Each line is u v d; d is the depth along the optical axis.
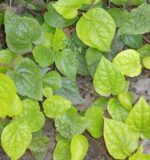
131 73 0.51
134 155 0.46
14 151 0.45
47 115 0.48
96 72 0.50
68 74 0.51
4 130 0.46
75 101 0.51
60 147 0.48
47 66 0.51
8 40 0.49
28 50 0.50
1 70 0.49
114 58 0.51
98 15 0.50
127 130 0.48
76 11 0.51
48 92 0.49
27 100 0.48
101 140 0.51
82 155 0.47
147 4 0.54
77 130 0.48
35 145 0.48
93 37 0.50
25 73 0.48
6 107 0.44
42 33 0.50
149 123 0.48
